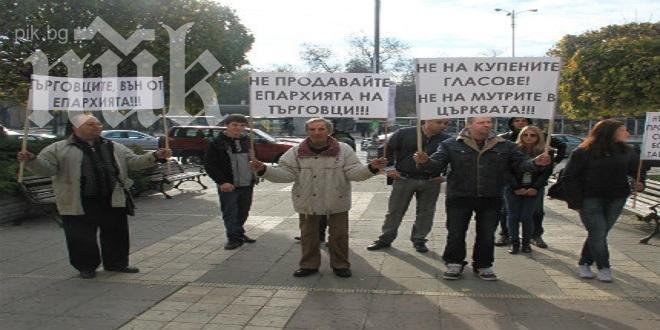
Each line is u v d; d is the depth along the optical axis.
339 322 4.91
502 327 4.78
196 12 15.72
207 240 8.16
